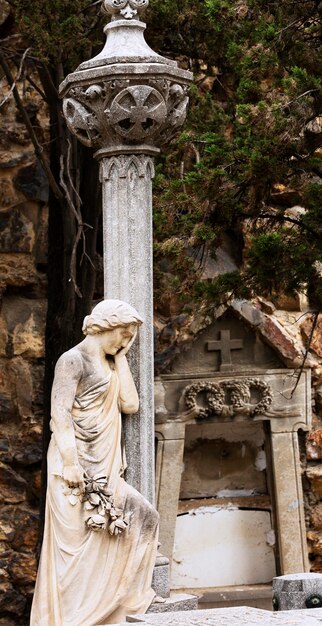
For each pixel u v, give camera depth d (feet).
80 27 44.45
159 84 31.32
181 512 54.24
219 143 42.29
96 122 31.63
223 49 46.57
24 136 56.49
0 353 55.52
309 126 42.93
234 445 55.42
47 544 29.99
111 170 31.78
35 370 55.62
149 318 31.37
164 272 51.37
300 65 42.78
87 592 29.55
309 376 54.54
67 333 48.49
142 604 29.89
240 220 47.16
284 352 53.98
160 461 53.21
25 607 53.72
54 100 48.88
